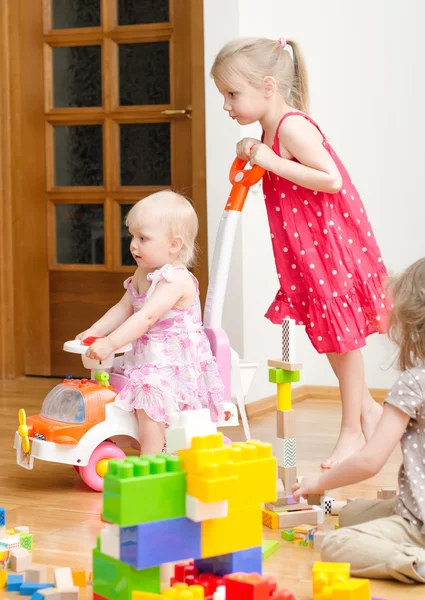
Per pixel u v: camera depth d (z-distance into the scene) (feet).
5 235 12.23
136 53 11.51
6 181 12.19
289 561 5.31
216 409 7.33
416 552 4.89
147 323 6.97
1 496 6.86
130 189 11.65
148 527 4.14
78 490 7.04
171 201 7.32
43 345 12.28
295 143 7.36
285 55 7.72
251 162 7.42
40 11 11.98
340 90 11.25
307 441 8.77
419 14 10.84
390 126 11.06
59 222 12.17
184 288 7.18
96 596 4.48
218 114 10.37
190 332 7.26
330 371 11.39
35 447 6.93
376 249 7.74
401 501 5.17
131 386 7.02
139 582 4.24
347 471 5.22
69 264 12.12
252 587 4.10
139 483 4.10
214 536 4.34
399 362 5.35
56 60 12.01
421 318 5.13
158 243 7.20
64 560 5.33
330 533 5.16
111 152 11.71
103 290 11.93
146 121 11.48
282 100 7.63
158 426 6.98
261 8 10.45
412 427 5.19
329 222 7.50
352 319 7.54
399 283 5.30
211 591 4.41
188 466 4.22
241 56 7.46
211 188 10.47
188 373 7.15
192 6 10.63
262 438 9.04
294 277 7.70
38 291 12.25
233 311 10.27
